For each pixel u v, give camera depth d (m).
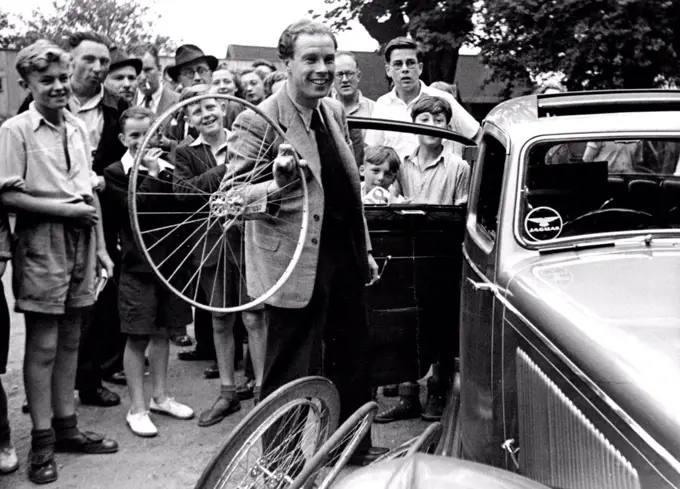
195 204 4.66
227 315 4.89
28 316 4.02
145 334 4.64
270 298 3.42
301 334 3.54
